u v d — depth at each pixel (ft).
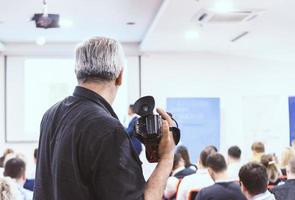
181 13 17.43
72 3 18.10
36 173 4.08
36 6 18.51
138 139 3.84
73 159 3.51
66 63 26.89
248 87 27.78
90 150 3.45
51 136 3.90
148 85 27.30
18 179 12.19
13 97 26.50
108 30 23.62
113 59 3.82
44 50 26.66
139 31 23.98
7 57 26.50
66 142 3.60
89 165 3.44
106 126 3.51
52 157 3.78
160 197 3.53
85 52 3.83
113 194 3.32
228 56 27.73
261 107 27.04
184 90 27.43
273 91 27.86
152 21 21.22
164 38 23.00
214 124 26.61
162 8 16.81
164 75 27.35
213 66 27.63
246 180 8.95
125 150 3.47
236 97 27.68
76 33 24.29
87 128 3.53
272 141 26.94
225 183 10.44
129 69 27.17
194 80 27.50
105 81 3.86
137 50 27.25
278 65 27.94
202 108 26.58
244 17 18.02
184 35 22.17
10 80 26.48
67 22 21.56
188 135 26.43
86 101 3.81
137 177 3.47
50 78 26.73
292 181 10.30
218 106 26.68
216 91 27.63
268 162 13.99
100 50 3.80
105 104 3.84
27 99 26.58
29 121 26.61
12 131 26.45
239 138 27.55
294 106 26.27
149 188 3.52
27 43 26.58
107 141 3.43
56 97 26.71
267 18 18.22
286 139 27.14
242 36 22.25
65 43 26.76
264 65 27.89
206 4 16.05
